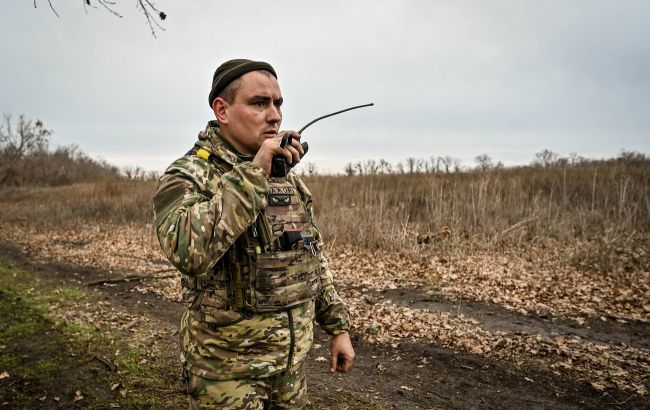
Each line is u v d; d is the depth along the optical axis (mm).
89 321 5344
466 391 3746
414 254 8539
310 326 1490
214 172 1372
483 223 9125
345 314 1678
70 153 45094
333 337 1692
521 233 8820
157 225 1265
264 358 1360
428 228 9766
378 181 14555
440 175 15812
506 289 6578
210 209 1185
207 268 1177
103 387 3641
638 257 7500
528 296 6262
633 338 4836
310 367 4211
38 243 12227
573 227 9289
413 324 5324
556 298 6156
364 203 11250
